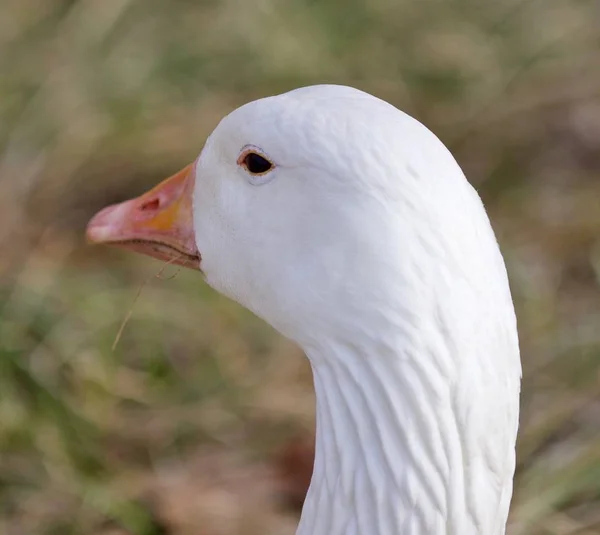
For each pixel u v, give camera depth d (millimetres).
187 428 7352
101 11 10703
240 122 3812
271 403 7480
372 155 3361
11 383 7285
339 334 3482
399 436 3436
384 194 3332
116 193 9492
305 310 3598
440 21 10945
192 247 4383
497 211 8977
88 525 6707
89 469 7039
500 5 11039
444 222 3322
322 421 3643
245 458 7176
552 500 6328
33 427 7129
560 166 9320
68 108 9938
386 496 3504
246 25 10734
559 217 8758
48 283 8172
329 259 3457
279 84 10359
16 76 10180
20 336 7531
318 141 3465
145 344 7863
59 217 9281
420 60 10539
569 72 10258
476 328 3359
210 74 10430
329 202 3439
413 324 3324
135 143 9742
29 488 6910
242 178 3877
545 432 6863
